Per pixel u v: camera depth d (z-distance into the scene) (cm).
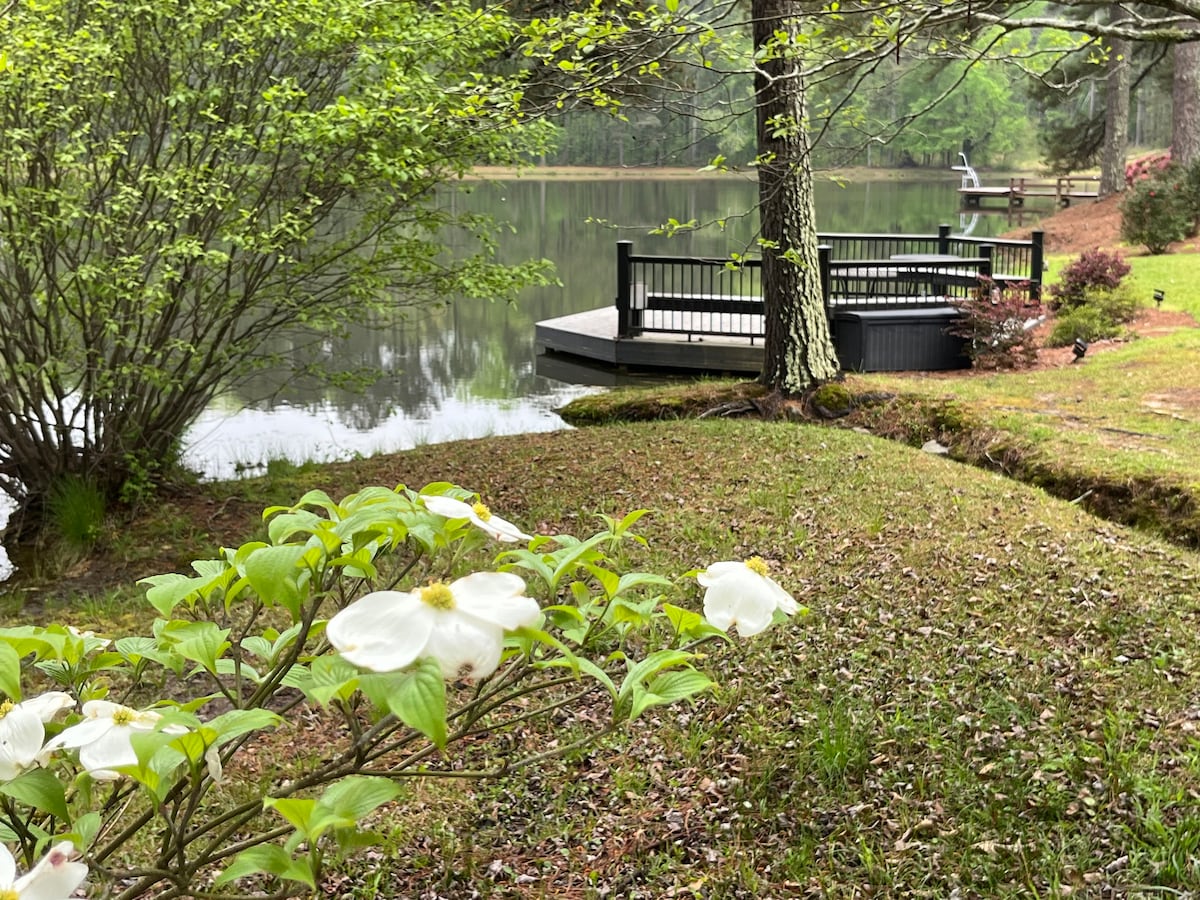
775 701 413
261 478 892
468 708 156
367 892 318
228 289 771
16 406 768
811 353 1026
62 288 740
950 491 680
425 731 98
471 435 1081
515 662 157
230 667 172
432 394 1297
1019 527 595
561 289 2197
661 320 1502
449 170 820
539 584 516
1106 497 689
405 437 1082
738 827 343
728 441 852
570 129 4775
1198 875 293
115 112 763
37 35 648
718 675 439
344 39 722
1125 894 291
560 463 826
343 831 123
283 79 720
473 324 1817
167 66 740
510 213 3491
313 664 110
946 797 344
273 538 134
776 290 1022
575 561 146
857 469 746
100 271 683
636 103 583
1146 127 6053
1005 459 796
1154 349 1168
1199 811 321
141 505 812
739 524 636
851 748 371
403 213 870
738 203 3831
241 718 125
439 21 739
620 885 320
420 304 1185
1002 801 338
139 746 117
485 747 403
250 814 154
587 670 139
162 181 707
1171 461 710
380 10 716
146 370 734
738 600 140
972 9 405
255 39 725
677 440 868
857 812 343
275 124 719
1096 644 440
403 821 360
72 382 801
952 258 1548
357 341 1662
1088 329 1312
